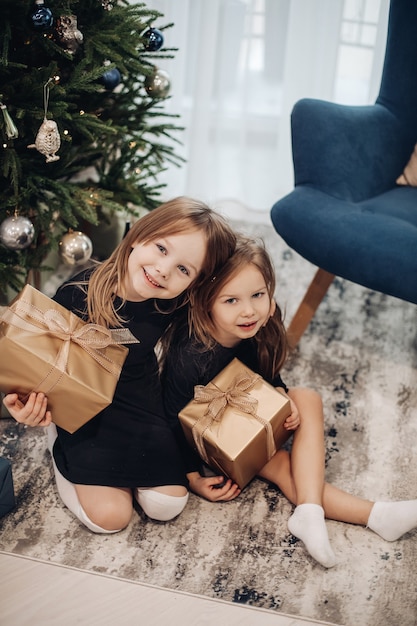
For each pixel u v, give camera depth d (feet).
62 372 4.56
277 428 5.05
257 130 8.71
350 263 5.67
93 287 4.99
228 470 4.99
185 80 8.27
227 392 4.99
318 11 7.43
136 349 5.13
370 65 8.21
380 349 6.64
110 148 6.46
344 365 6.47
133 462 5.03
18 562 4.75
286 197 6.10
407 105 6.45
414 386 6.28
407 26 6.23
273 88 8.44
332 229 5.75
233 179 8.77
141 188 6.58
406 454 5.67
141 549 4.93
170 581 4.74
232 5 7.70
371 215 5.92
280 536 5.07
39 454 5.57
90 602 4.54
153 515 5.05
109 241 6.98
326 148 6.12
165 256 4.71
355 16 7.97
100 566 4.81
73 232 5.89
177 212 4.74
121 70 5.47
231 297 4.91
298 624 4.48
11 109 5.14
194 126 7.86
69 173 6.22
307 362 6.48
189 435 5.04
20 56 5.30
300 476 5.16
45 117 5.09
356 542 5.04
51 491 5.30
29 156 5.62
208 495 5.21
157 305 5.08
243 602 4.64
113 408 5.14
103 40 5.37
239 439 4.84
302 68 7.70
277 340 5.42
